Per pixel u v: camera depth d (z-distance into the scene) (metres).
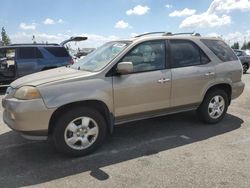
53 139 4.47
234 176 3.93
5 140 5.42
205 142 5.19
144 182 3.81
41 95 4.22
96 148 4.79
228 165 4.25
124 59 4.89
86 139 4.63
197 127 6.02
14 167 4.31
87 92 4.48
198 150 4.83
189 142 5.20
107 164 4.36
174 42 5.48
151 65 5.18
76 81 4.47
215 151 4.78
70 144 4.51
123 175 4.02
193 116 6.74
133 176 3.98
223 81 6.00
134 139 5.39
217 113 6.18
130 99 4.93
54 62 12.09
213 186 3.69
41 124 4.26
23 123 4.22
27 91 4.22
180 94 5.49
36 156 4.69
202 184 3.74
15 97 4.36
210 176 3.93
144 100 5.09
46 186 3.76
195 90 5.67
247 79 15.54
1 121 6.69
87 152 4.67
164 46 5.35
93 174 4.06
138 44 5.06
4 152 4.87
